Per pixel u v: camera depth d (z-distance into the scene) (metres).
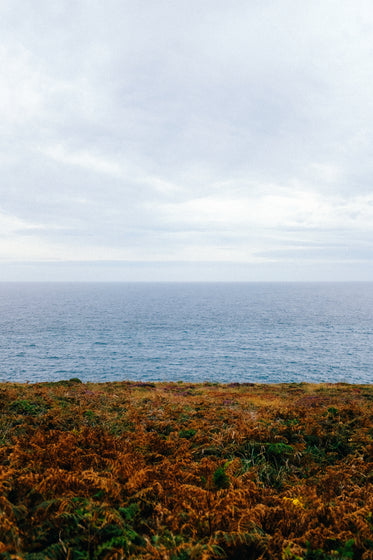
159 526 4.14
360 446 7.99
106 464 6.05
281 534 4.14
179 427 10.22
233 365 74.38
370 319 172.00
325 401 18.78
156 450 7.52
